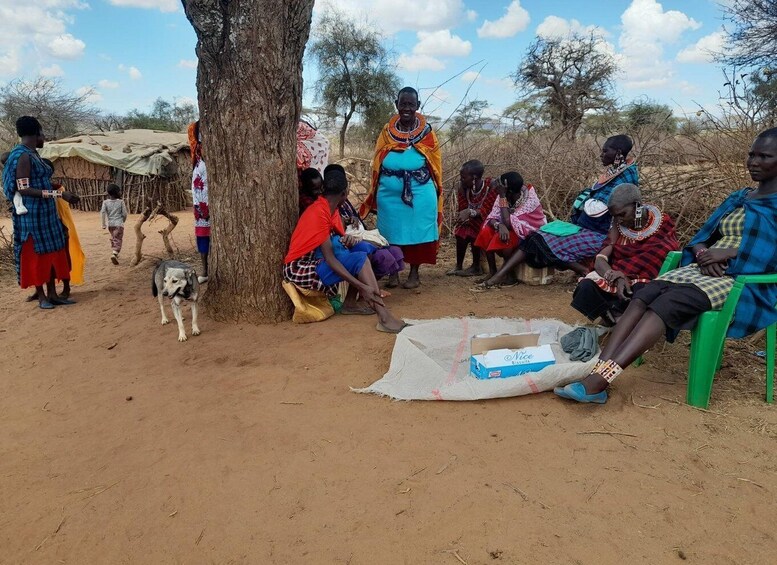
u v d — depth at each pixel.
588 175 8.00
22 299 6.34
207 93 4.54
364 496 2.59
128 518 2.54
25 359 4.50
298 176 5.48
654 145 7.50
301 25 4.53
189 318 5.18
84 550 2.38
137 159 15.34
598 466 2.75
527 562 2.16
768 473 2.67
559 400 3.41
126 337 4.82
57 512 2.61
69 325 5.30
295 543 2.33
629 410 3.27
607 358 3.30
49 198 5.73
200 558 2.29
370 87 26.14
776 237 3.16
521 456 2.85
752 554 2.19
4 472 2.93
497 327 4.46
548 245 5.52
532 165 8.48
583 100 23.94
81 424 3.38
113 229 7.91
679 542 2.25
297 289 4.84
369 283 4.71
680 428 3.07
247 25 4.30
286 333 4.69
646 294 3.32
